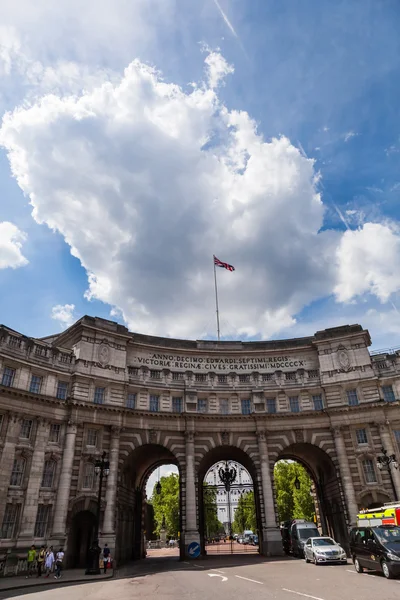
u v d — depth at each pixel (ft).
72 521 146.92
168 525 389.39
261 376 191.42
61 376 161.89
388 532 85.92
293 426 179.83
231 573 101.40
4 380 145.07
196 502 169.17
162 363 190.19
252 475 189.37
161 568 130.62
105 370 172.55
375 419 172.04
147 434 172.04
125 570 134.00
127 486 179.22
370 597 57.52
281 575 92.17
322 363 189.06
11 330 150.71
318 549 118.32
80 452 155.43
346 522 162.91
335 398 181.06
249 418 181.37
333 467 175.01
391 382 177.78
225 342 202.39
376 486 163.94
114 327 183.01
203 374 189.98
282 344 201.67
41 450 146.72
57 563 116.26
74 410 158.10
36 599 70.28
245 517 420.77
